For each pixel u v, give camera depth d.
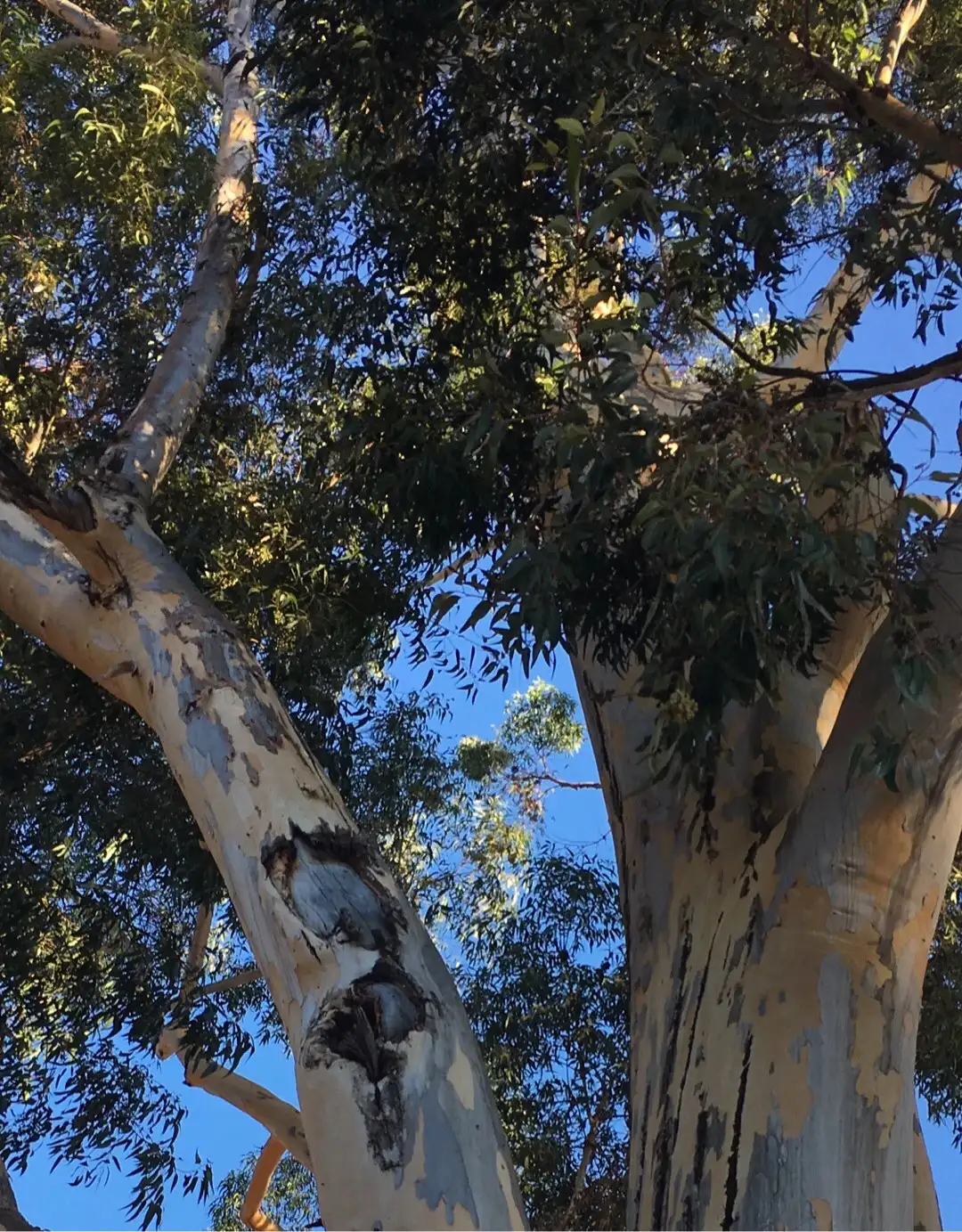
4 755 6.46
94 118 7.37
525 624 4.09
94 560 4.16
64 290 7.72
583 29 5.09
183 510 7.23
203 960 7.91
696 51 5.22
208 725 3.63
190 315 6.47
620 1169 8.24
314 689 7.00
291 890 3.16
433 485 5.09
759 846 4.22
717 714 3.74
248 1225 9.60
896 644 3.68
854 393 4.13
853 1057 3.66
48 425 7.57
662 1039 4.04
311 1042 2.89
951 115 5.69
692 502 3.62
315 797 3.45
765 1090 3.64
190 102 7.84
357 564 7.06
